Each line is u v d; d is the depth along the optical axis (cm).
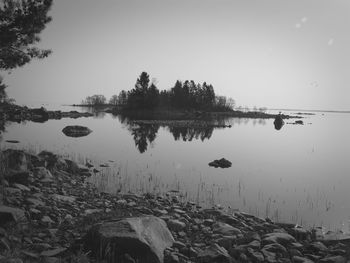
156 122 7219
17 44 1838
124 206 1320
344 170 2534
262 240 1011
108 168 2222
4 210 941
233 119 10312
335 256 916
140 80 10500
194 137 4503
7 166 1430
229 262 853
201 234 1073
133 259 792
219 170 2359
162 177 2055
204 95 13338
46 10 1836
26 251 785
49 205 1186
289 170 2470
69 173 1891
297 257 907
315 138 5053
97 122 6975
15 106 2002
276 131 6144
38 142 3344
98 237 826
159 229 930
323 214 1466
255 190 1844
